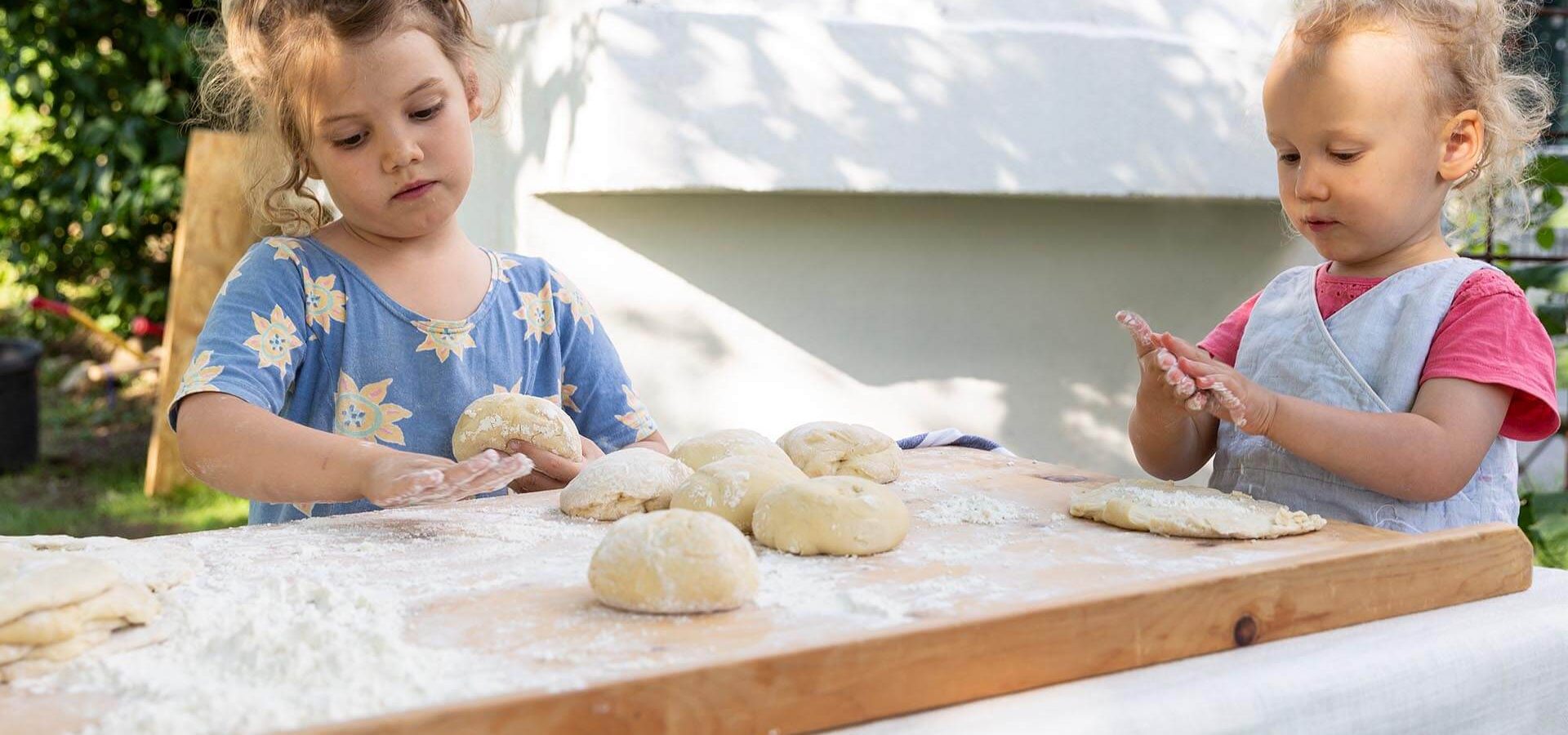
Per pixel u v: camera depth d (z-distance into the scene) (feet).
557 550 4.80
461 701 3.06
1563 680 4.42
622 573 3.91
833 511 4.61
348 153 6.26
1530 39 9.04
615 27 10.35
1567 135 10.71
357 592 4.08
